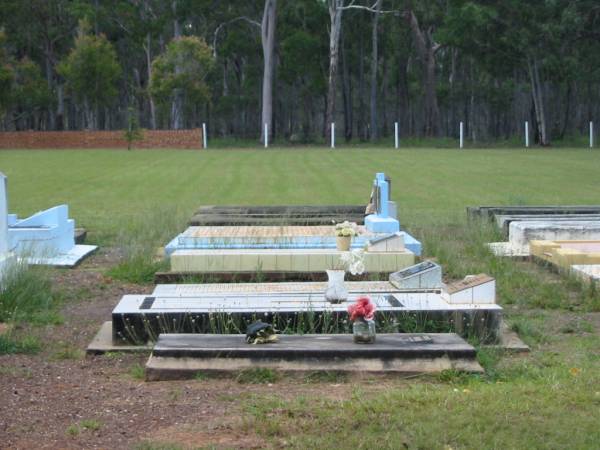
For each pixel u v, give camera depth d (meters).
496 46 56.12
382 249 12.12
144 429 5.95
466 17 52.75
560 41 53.94
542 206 18.89
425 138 63.19
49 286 11.16
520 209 17.44
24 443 5.69
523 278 11.95
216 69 70.50
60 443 5.69
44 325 9.58
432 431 5.73
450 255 13.53
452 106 77.75
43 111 72.44
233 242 12.88
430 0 60.97
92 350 8.30
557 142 59.56
